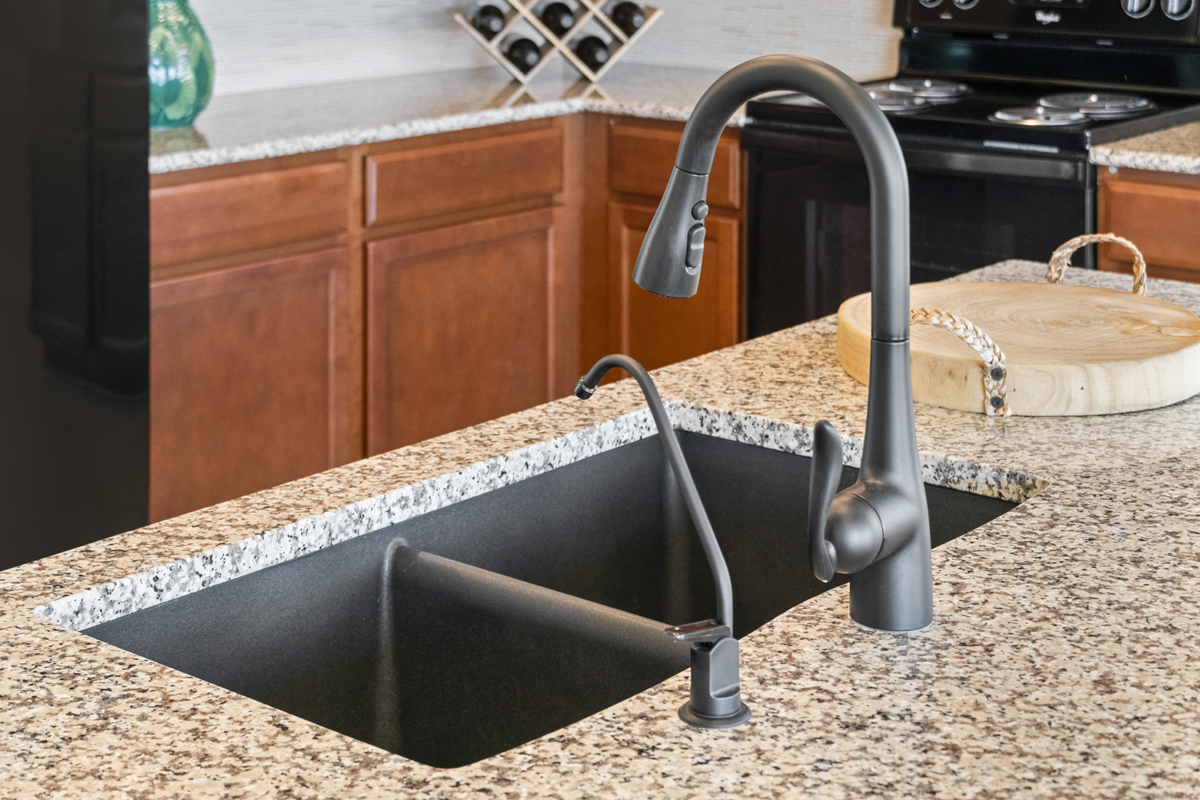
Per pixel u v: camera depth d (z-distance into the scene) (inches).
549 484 48.5
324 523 40.8
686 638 27.5
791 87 30.2
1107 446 46.2
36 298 68.1
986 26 130.9
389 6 147.9
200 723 28.5
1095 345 51.8
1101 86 125.8
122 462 76.5
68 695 29.8
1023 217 107.4
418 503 43.7
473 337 130.0
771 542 50.7
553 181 134.3
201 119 116.5
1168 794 25.3
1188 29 118.2
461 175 123.6
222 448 109.3
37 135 65.9
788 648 31.8
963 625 32.8
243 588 39.0
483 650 40.0
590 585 50.8
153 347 102.2
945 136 111.3
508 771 26.3
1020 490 43.5
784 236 123.4
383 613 43.1
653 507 52.9
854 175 116.7
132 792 25.7
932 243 114.0
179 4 110.8
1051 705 28.8
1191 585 34.9
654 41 161.8
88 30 67.7
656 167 131.6
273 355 111.5
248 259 107.7
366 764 26.8
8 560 70.0
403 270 120.7
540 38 157.2
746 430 49.9
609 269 138.6
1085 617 33.1
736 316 130.0
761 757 26.8
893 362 31.5
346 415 119.2
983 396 49.8
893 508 31.5
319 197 111.4
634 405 52.0
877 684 29.9
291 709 40.8
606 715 28.7
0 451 67.9
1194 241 98.7
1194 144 103.1
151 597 36.6
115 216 72.2
